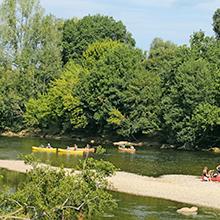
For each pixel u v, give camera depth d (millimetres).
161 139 83875
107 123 87625
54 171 21047
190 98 76438
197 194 41406
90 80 87688
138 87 84750
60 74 100062
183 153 71125
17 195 19734
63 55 118062
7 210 19578
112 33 121250
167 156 67188
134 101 84250
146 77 85438
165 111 79500
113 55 88875
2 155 64812
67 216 20016
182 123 76938
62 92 92188
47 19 102000
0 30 99875
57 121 95188
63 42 117812
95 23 120125
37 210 19500
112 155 67312
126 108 85375
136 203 37156
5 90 99125
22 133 99188
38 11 101688
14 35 100188
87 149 70250
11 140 87250
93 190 20984
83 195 20219
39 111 95688
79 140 89375
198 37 89000
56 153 68438
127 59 88688
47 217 19453
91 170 21328
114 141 86938
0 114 99750
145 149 76188
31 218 19438
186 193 41719
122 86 85688
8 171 50594
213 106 74812
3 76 99000
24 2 100312
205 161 62312
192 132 75812
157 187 44000
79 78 92312
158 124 82750
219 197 40469
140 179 48000
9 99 98625
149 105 84062
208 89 76375
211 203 38281
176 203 37844
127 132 83938
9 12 100500
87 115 89562
